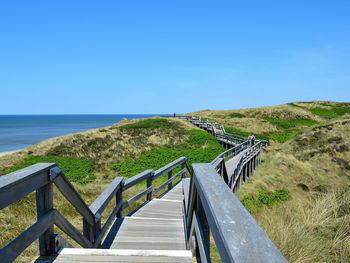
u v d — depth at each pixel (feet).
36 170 8.80
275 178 45.75
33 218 22.25
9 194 7.54
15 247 8.02
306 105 207.51
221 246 4.62
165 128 115.65
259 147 71.56
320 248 15.05
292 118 174.70
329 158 61.87
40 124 636.07
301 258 13.64
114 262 10.47
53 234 10.85
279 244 14.62
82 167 79.25
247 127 142.51
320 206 22.59
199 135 107.34
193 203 10.33
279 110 184.03
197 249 10.79
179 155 85.66
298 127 148.87
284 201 35.88
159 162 81.15
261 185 41.39
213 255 14.06
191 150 91.40
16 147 200.64
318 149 67.21
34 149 94.89
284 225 17.67
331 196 24.58
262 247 4.03
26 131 395.96
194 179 9.06
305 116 177.06
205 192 6.41
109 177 73.61
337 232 17.25
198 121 148.05
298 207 23.25
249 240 4.23
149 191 26.94
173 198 30.50
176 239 16.30
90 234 13.62
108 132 107.96
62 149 92.07
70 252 10.98
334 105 210.38
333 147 66.64
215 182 7.22
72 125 582.76
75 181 69.82
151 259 10.77
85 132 108.27
